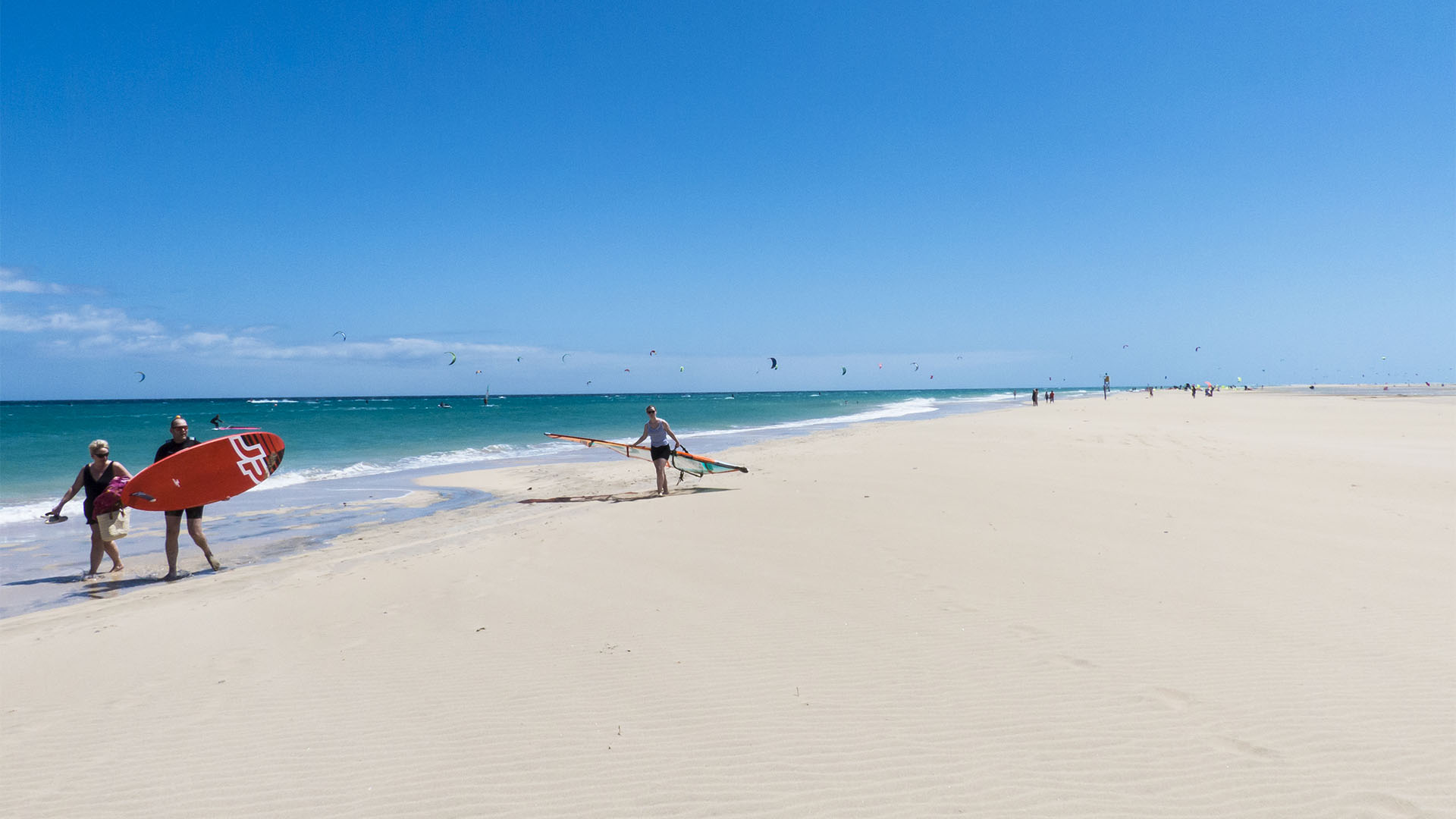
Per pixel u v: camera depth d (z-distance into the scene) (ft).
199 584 26.07
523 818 10.52
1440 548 24.41
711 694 14.39
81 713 14.30
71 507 45.70
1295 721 12.69
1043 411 136.87
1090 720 12.92
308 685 15.34
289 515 41.65
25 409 341.21
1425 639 16.25
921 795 10.85
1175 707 13.32
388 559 28.04
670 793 11.05
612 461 69.46
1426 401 174.29
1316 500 33.63
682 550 26.27
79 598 24.95
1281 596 19.52
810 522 30.09
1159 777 11.12
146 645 18.11
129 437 117.08
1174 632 16.98
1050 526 28.58
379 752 12.48
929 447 60.49
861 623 18.17
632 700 14.23
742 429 126.21
